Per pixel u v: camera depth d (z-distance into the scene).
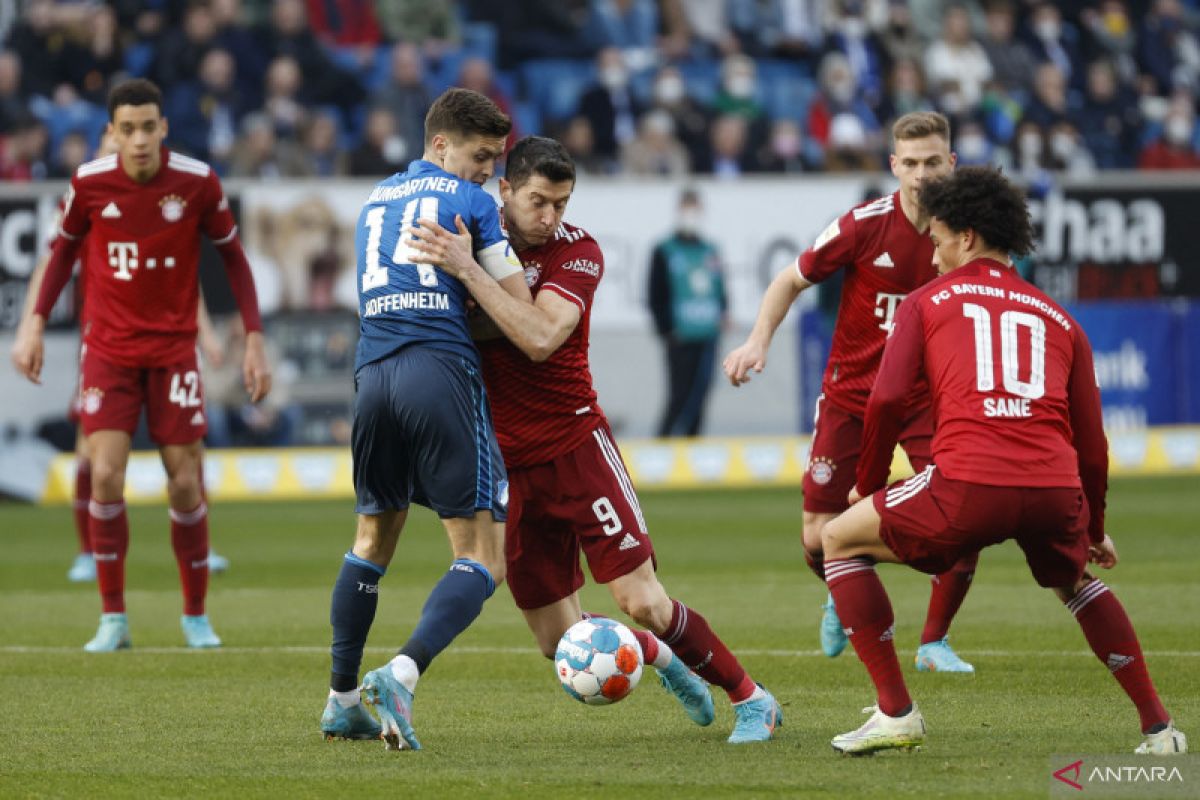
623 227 61.94
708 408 63.06
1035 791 16.25
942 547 17.77
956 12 80.06
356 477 19.48
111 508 28.88
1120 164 78.81
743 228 62.72
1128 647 18.11
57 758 18.73
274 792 16.73
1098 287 64.38
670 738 19.84
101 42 70.75
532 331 18.69
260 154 66.88
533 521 19.92
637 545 19.47
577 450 19.53
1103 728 20.03
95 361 28.88
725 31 81.38
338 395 61.06
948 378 17.94
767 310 26.47
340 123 72.44
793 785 16.67
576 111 73.94
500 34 79.31
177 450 28.95
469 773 17.56
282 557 44.47
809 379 63.50
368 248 19.39
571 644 18.81
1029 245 18.55
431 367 18.78
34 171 65.81
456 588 18.62
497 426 19.69
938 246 18.95
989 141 77.12
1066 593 18.41
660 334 62.41
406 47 70.00
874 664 18.20
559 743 19.55
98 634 28.94
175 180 28.61
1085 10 84.38
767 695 19.94
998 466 17.52
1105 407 64.56
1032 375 17.83
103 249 28.73
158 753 19.00
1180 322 65.06
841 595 18.30
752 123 73.38
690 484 62.97
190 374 29.19
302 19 72.75
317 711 22.09
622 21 80.12
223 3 71.69
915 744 18.16
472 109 19.50
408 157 68.75
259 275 59.81
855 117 75.12
